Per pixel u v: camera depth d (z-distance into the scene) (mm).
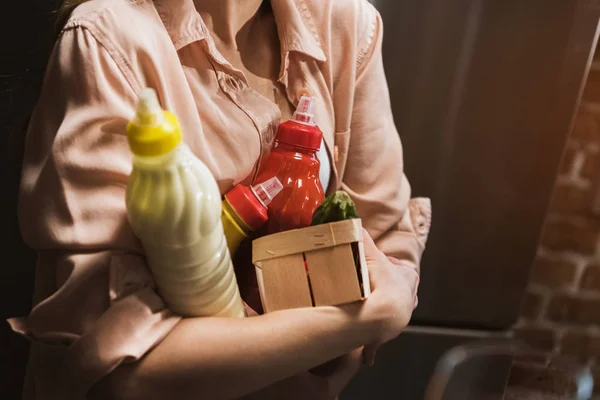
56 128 536
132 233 529
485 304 1322
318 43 726
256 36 710
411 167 1190
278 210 600
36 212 526
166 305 548
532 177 1224
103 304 521
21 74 871
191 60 623
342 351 573
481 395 638
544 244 1565
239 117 634
